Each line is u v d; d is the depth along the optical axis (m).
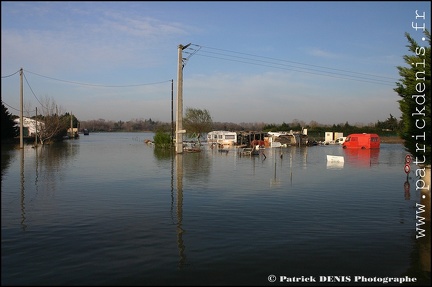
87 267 7.20
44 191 15.43
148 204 12.92
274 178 19.69
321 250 8.21
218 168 24.66
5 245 8.46
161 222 10.52
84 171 22.56
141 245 8.49
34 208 12.24
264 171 23.00
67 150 43.47
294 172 22.62
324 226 10.11
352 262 7.56
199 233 9.43
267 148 53.03
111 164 27.05
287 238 9.03
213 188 16.33
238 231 9.62
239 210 12.01
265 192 15.33
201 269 7.12
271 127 95.62
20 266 7.24
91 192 15.26
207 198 14.02
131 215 11.33
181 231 9.62
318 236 9.21
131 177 19.91
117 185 17.11
